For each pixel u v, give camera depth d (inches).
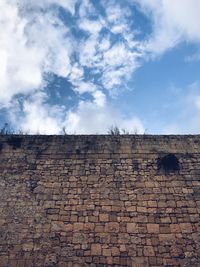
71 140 413.7
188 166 386.0
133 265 306.8
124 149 402.0
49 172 384.2
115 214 345.4
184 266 305.4
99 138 414.0
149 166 385.7
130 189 365.7
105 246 320.8
